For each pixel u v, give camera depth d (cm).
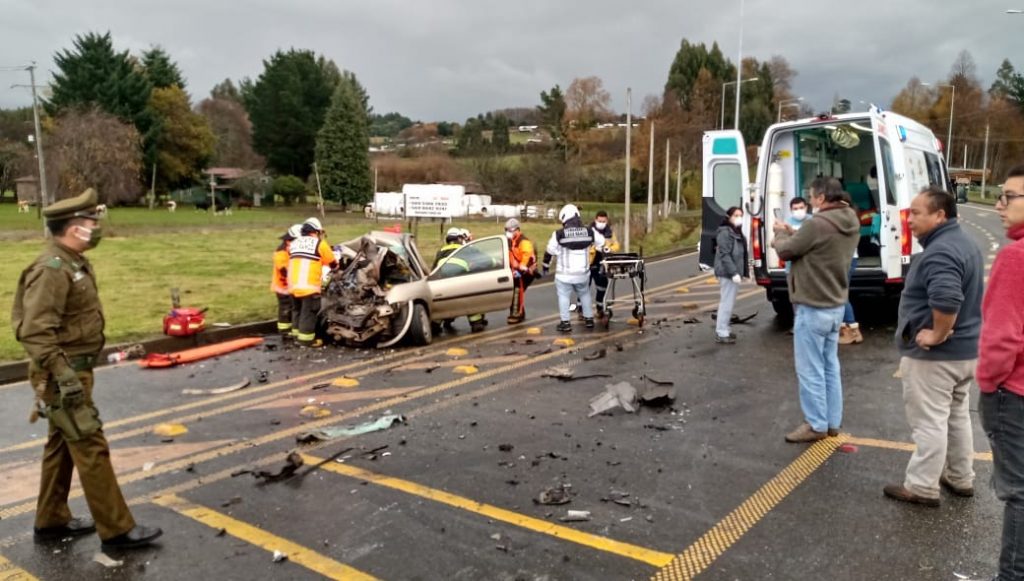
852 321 893
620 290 1479
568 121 6562
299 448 554
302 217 4897
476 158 6444
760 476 479
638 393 674
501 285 1062
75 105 5244
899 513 418
